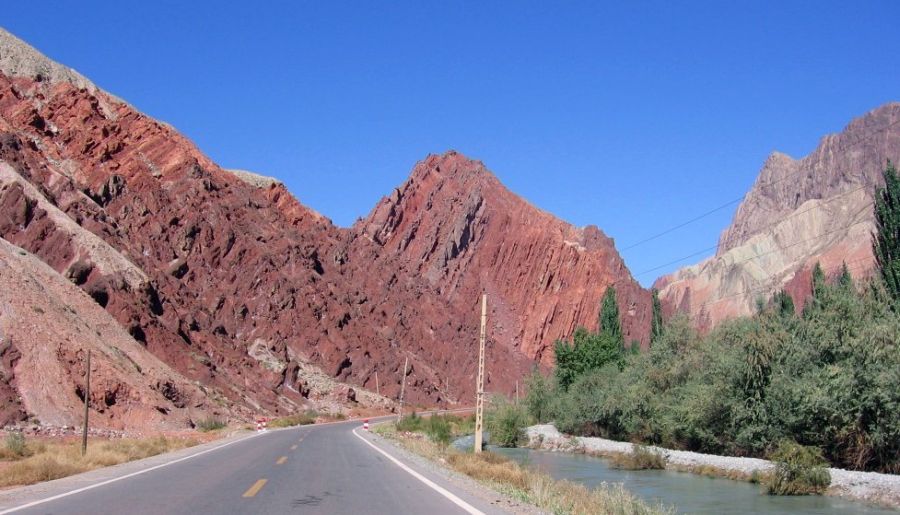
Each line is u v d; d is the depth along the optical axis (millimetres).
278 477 17609
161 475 18000
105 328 59281
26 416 40781
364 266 138750
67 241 71438
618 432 54312
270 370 86375
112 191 96750
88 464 21406
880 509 23234
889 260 40219
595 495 17000
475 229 176875
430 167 197000
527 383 73875
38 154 89688
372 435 43375
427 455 27484
